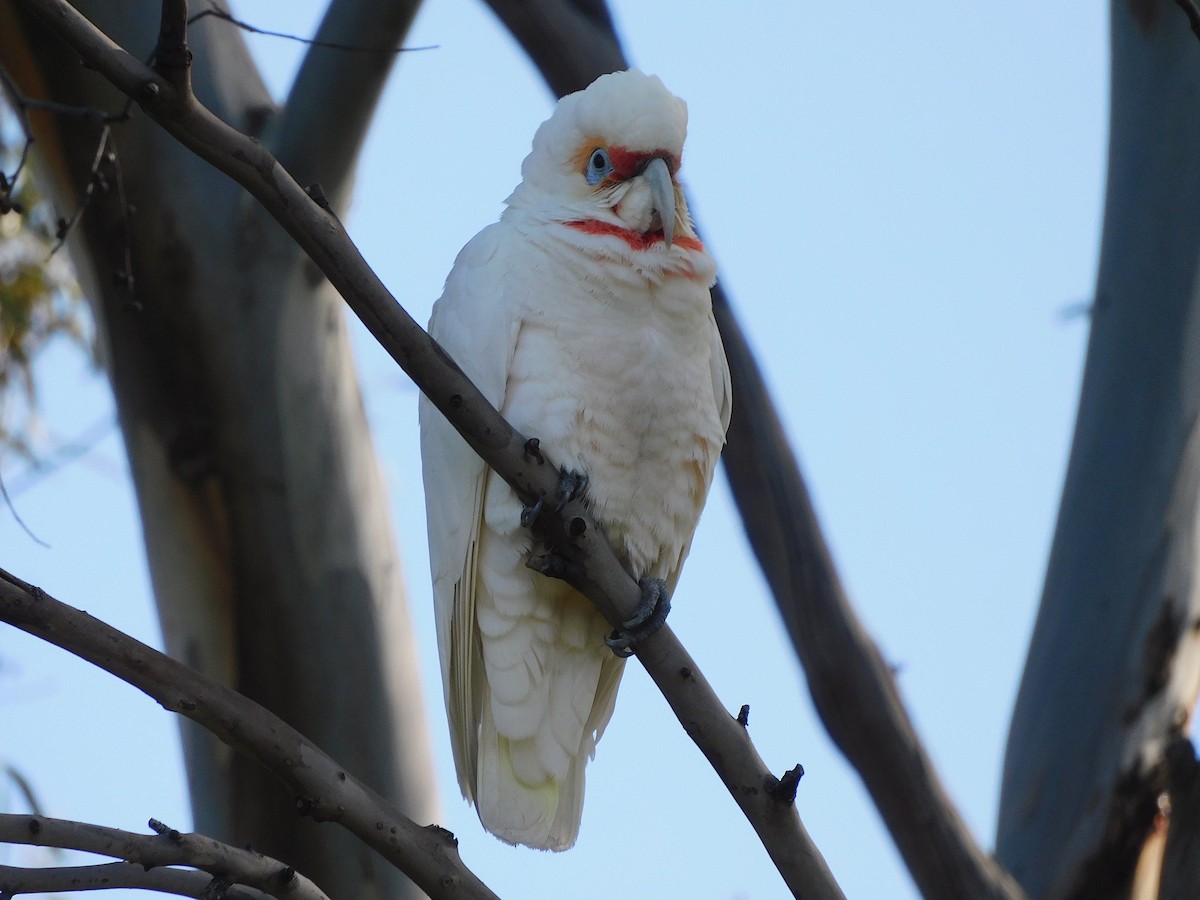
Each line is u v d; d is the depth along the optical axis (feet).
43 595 20.58
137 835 20.83
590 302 29.30
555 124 32.24
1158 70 38.99
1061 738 36.29
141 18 34.35
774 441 33.63
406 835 22.49
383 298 23.16
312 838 31.58
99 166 33.22
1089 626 36.76
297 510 32.83
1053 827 35.76
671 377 29.63
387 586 33.58
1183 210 38.01
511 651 29.86
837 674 32.07
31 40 32.89
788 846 23.90
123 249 33.09
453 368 24.35
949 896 31.30
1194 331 37.37
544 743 30.27
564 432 28.86
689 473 30.48
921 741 32.04
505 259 30.12
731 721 24.84
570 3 36.40
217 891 21.22
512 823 29.84
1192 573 36.60
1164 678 36.11
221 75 34.96
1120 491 37.11
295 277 33.45
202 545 32.76
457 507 30.01
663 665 25.50
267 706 32.37
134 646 21.11
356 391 34.63
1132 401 37.55
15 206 29.17
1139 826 35.37
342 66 33.17
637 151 30.63
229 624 32.55
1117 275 38.60
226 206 33.35
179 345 32.96
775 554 33.17
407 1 32.86
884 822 31.58
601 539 26.45
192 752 32.12
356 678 32.58
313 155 33.94
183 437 32.83
